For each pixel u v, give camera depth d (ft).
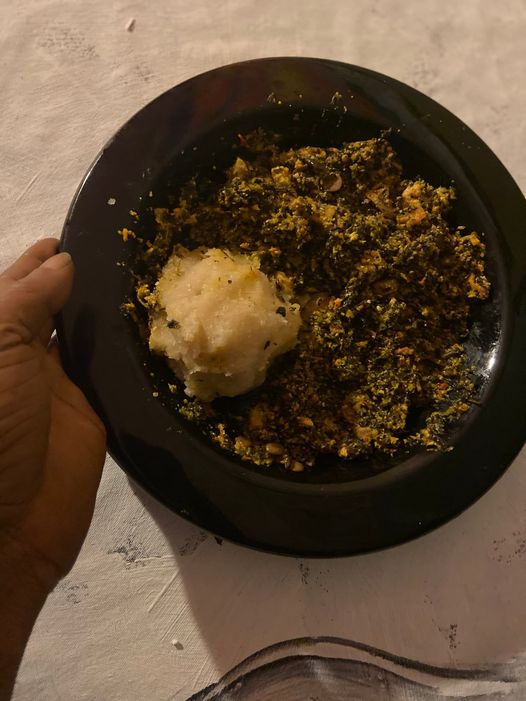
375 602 0.85
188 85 0.80
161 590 0.83
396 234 0.86
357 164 0.87
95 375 0.72
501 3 1.05
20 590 0.71
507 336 0.80
